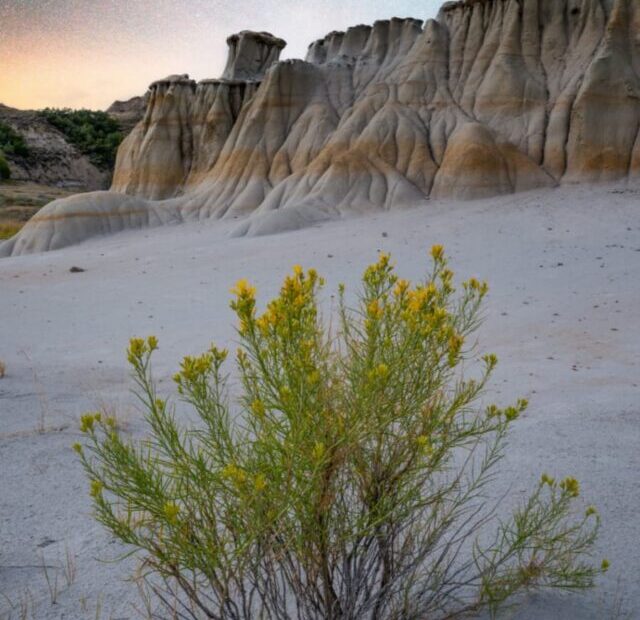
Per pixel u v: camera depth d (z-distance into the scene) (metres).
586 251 18.98
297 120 40.12
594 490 4.32
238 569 2.33
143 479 2.14
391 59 41.41
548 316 12.16
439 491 2.72
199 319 13.53
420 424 2.53
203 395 2.29
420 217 27.42
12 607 3.11
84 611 3.05
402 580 2.75
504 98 33.47
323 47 46.91
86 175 95.38
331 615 2.46
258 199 37.22
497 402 6.74
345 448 2.28
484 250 20.33
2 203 64.31
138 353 2.21
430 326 2.38
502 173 30.39
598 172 29.58
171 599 3.07
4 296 17.62
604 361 8.87
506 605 2.97
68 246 32.75
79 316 14.44
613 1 33.69
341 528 2.39
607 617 2.94
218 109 45.16
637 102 30.16
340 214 30.55
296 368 2.24
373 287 2.82
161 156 45.97
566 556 3.24
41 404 6.85
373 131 34.16
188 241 28.81
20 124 98.69
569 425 5.80
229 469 2.07
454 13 38.22
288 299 2.30
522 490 4.30
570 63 33.28
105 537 3.80
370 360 2.35
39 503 4.29
